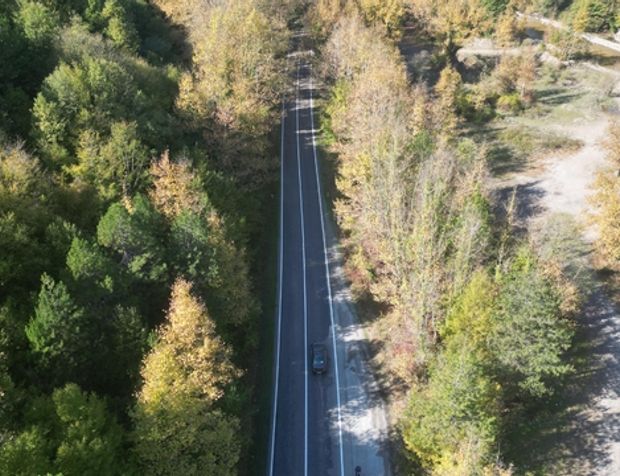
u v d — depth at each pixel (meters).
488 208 63.88
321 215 82.44
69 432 34.81
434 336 53.25
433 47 133.62
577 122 105.06
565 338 46.94
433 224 56.03
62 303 39.91
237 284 56.12
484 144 85.25
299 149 97.38
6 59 64.81
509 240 65.06
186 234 51.44
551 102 113.19
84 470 33.81
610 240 64.25
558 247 64.25
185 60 102.50
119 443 37.78
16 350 40.09
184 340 43.50
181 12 111.62
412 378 52.94
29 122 61.44
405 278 57.66
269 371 59.34
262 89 85.12
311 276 71.94
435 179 61.16
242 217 65.69
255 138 74.81
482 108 107.62
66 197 54.59
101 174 57.50
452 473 40.19
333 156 93.38
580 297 61.75
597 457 48.91
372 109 74.88
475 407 42.34
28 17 76.38
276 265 73.38
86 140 58.12
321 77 103.81
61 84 60.53
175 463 39.53
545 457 48.84
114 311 44.66
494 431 43.94
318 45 114.19
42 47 70.75
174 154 65.81
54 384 39.91
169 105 77.25
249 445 51.03
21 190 49.31
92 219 54.88
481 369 42.81
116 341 43.81
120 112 63.78
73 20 85.19
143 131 64.88
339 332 64.25
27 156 52.69
